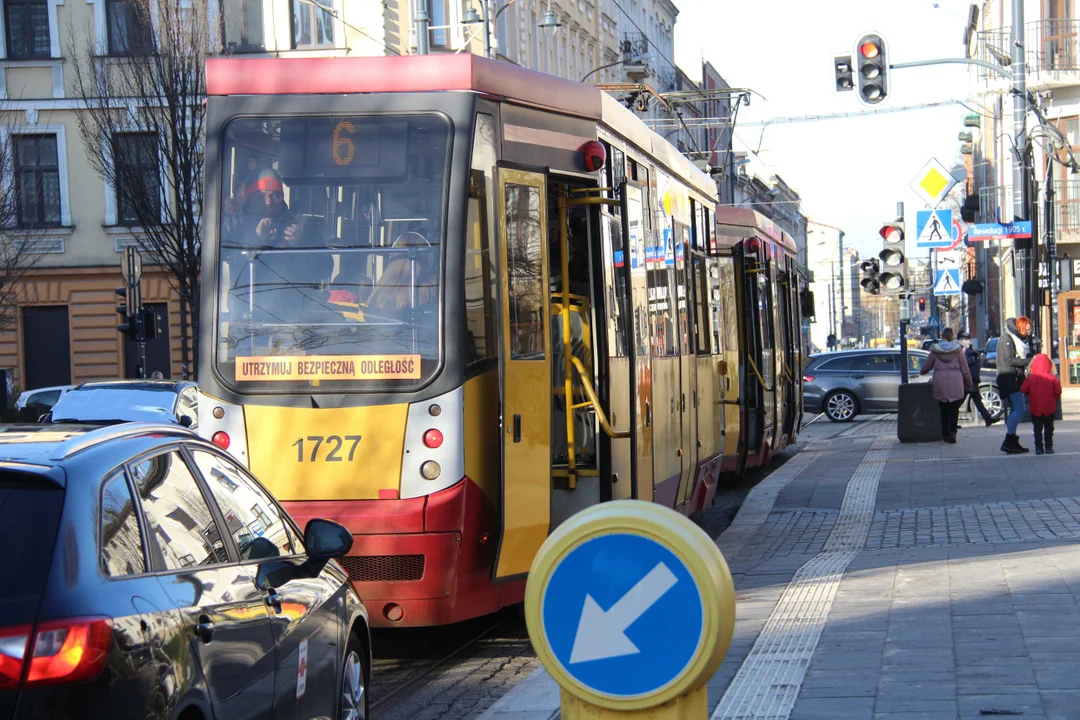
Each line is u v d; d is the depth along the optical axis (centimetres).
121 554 425
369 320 823
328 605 583
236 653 471
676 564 358
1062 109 4334
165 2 3073
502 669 842
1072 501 1466
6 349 3859
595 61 6153
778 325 2133
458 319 819
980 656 724
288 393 823
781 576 1092
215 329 839
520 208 876
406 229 832
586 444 933
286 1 3609
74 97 3747
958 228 2283
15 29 3850
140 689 395
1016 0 2809
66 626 381
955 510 1467
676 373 1230
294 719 531
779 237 2255
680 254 1304
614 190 1014
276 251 841
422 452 808
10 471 415
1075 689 643
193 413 1914
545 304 888
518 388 854
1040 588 923
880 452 2247
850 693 660
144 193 3078
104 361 3862
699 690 364
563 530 366
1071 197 4266
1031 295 2883
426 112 844
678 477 1220
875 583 1002
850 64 2256
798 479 1869
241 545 530
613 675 361
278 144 853
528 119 898
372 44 3625
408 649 919
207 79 868
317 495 811
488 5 2911
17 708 369
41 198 3831
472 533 815
